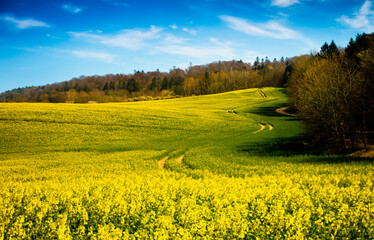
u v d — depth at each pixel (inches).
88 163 1069.1
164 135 1720.0
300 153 1068.5
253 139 1521.9
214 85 5743.1
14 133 1619.1
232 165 857.5
